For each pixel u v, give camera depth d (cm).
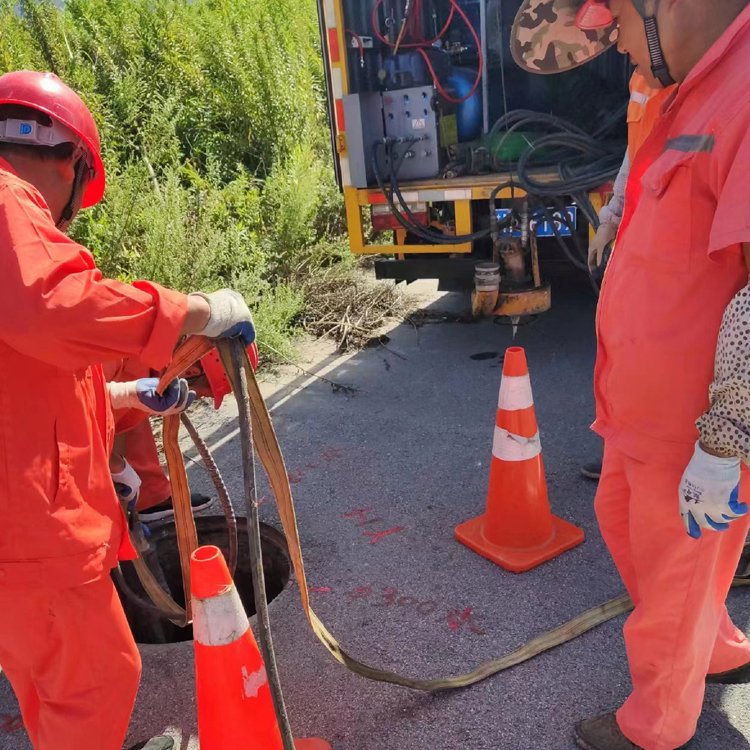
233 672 185
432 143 505
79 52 757
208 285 558
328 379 505
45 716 185
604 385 201
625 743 214
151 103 761
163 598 247
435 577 303
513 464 301
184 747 234
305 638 275
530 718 233
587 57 246
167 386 211
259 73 826
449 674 253
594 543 316
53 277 152
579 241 477
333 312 610
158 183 667
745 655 230
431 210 526
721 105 154
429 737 229
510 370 296
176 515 233
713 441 160
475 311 475
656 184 168
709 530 179
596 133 473
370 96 505
